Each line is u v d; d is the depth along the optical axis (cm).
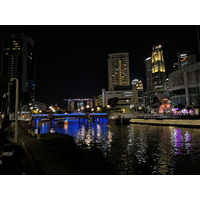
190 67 8069
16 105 1246
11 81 1258
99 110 11750
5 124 714
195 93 7869
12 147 705
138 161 1680
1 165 669
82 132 4772
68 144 1725
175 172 1346
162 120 5800
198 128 4394
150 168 1456
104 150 2242
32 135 1795
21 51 19062
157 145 2517
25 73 19125
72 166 666
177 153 1995
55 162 720
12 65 18675
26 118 9650
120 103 14200
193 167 1466
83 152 2130
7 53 18900
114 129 5397
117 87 14788
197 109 6469
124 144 2675
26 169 704
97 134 4162
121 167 1493
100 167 1499
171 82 9244
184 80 8269
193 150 2139
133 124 7262
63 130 5519
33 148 1043
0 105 4403
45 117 9838
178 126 5088
